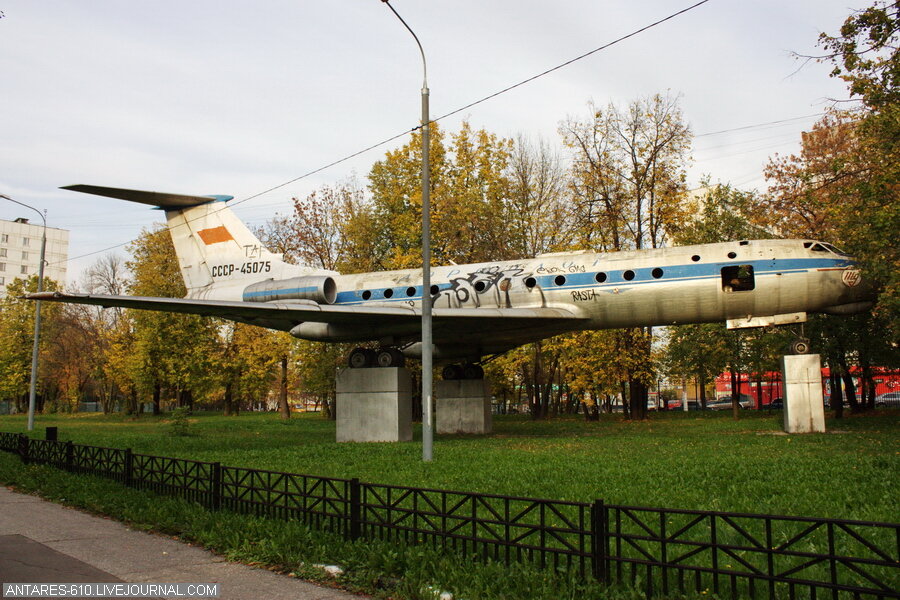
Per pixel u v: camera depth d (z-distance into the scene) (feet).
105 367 159.74
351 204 123.75
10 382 168.76
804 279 59.26
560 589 17.40
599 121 104.99
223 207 79.71
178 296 134.41
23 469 43.83
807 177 67.31
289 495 25.21
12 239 373.61
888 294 54.13
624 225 102.83
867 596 16.94
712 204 104.42
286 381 137.80
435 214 104.99
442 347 75.20
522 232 113.39
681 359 114.32
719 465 38.52
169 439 71.10
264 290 72.49
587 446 53.16
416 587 18.33
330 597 18.71
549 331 67.77
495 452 49.03
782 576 15.24
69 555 23.32
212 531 24.82
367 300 72.64
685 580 18.56
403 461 45.29
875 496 28.48
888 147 56.65
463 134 110.22
